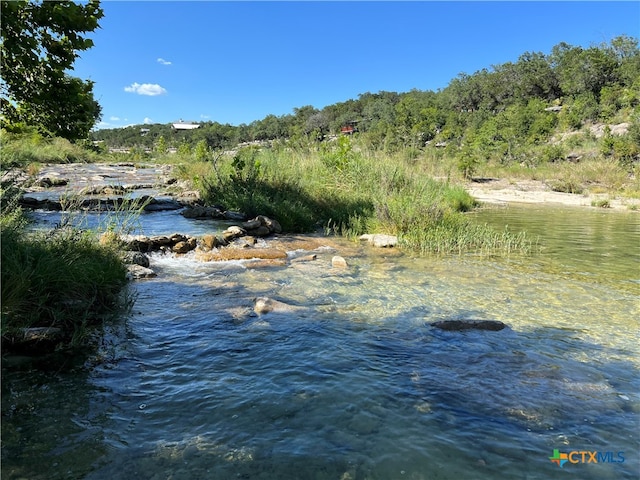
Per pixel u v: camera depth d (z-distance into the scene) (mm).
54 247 4379
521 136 45688
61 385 2797
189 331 3752
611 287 5391
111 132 118312
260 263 6324
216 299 4613
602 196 18234
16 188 6109
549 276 5910
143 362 3170
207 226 8969
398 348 3502
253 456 2168
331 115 94062
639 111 31719
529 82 70438
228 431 2373
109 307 4188
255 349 3428
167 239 7023
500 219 11805
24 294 3516
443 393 2816
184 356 3283
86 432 2324
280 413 2559
